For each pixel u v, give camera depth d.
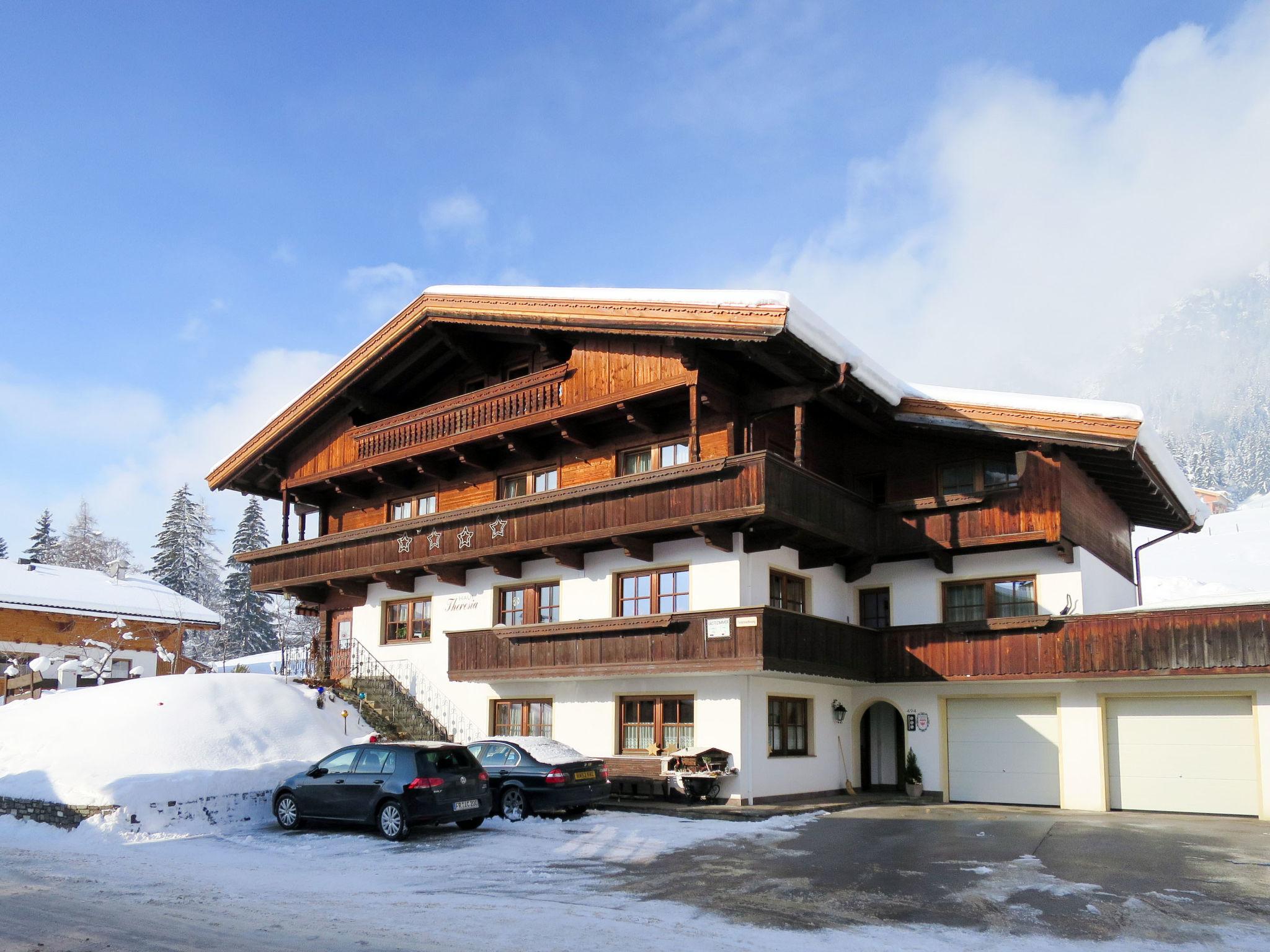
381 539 25.17
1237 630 17.69
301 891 10.59
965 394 20.94
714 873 11.60
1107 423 18.95
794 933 8.54
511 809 16.69
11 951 7.72
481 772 15.66
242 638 64.75
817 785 21.38
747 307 17.91
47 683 32.41
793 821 16.86
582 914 9.25
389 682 26.20
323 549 26.78
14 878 11.43
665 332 19.11
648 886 10.78
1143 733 19.48
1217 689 18.61
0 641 31.72
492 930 8.54
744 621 18.42
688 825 16.16
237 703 21.48
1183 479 23.45
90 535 67.88
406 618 26.48
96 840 14.77
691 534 20.22
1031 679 19.81
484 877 11.41
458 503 25.41
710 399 20.00
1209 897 10.16
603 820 16.78
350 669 27.41
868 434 23.09
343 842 14.49
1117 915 9.32
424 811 14.58
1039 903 9.85
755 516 18.11
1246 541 72.56
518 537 21.98
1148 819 17.55
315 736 21.61
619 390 20.64
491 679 22.53
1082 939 8.43
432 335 24.64
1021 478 20.30
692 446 19.11
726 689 19.70
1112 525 24.11
